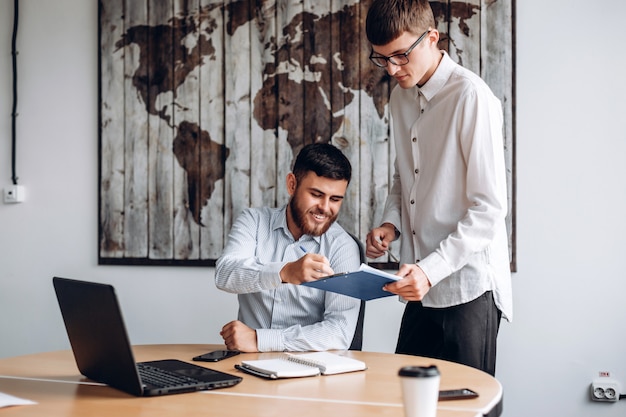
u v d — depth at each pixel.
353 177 3.04
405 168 2.22
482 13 2.90
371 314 3.01
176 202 3.27
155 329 3.29
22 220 3.50
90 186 3.41
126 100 3.34
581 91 2.84
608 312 2.81
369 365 1.72
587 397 2.82
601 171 2.82
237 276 1.99
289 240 2.21
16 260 3.51
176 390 1.44
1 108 3.54
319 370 1.62
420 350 2.17
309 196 2.10
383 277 1.69
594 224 2.83
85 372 1.61
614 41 2.82
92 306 1.46
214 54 3.22
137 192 3.32
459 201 2.05
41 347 3.47
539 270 2.86
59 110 3.46
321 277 1.81
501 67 2.88
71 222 3.44
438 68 2.07
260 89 3.16
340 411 1.29
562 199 2.85
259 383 1.53
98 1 3.39
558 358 2.84
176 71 3.27
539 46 2.88
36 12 3.50
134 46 3.33
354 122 3.04
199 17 3.24
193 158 3.25
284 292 2.14
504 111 2.87
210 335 3.23
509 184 2.87
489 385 1.49
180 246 3.26
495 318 2.09
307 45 3.10
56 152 3.46
